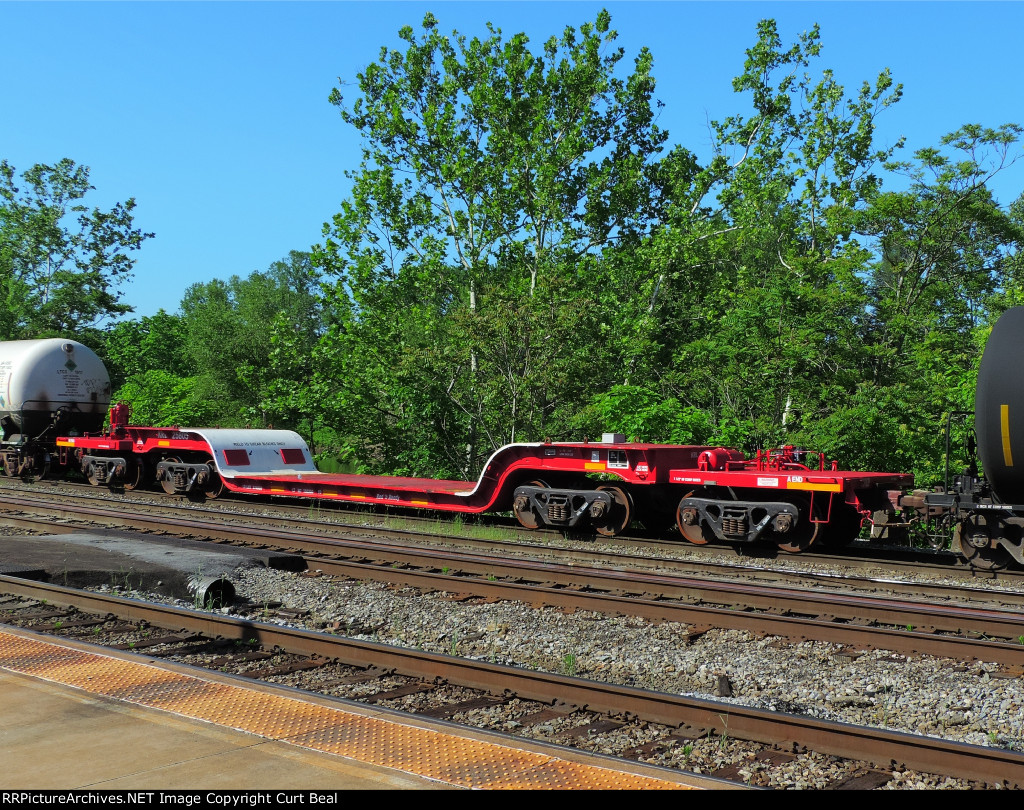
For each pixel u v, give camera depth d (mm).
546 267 24125
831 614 8375
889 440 16953
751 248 29688
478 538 13555
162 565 10008
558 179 25844
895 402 16859
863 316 19891
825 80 27750
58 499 18656
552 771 4082
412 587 9703
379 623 8242
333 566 10562
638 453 13555
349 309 24594
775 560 12344
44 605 8562
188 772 3988
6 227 45688
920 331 21500
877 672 6629
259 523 15359
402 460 22781
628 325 21938
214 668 6551
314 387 23484
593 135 27297
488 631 7969
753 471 13094
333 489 17156
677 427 18000
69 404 22297
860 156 27766
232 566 10234
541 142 25688
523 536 14195
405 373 22219
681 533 15016
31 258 45469
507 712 5535
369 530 14250
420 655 6230
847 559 11953
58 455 22797
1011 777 4277
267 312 51719
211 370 44375
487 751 4324
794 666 6809
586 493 14062
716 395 20906
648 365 22188
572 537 14195
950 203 22094
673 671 6816
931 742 4477
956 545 11664
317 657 6738
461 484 16766
